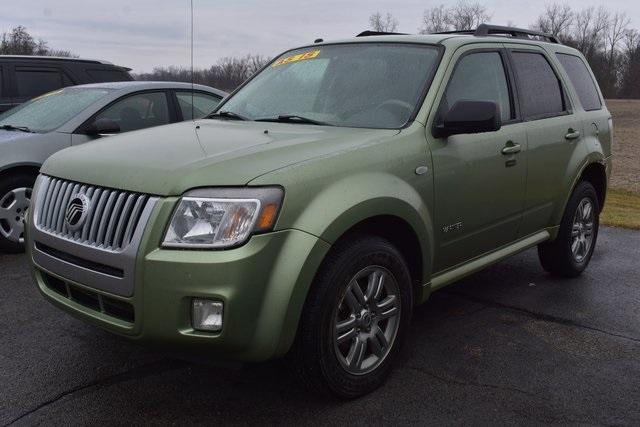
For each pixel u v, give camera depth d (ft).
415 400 10.91
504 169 14.05
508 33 16.88
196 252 9.12
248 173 9.52
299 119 13.19
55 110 22.29
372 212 10.48
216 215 9.21
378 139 11.45
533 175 15.24
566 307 15.78
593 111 18.62
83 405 10.61
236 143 10.98
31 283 17.06
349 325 10.64
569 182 16.80
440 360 12.53
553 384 11.57
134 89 23.04
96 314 10.14
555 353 12.96
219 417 10.30
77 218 10.27
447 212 12.55
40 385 11.28
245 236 9.18
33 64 30.68
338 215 9.91
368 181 10.62
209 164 9.70
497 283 17.76
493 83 14.55
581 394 11.20
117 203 9.78
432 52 13.61
